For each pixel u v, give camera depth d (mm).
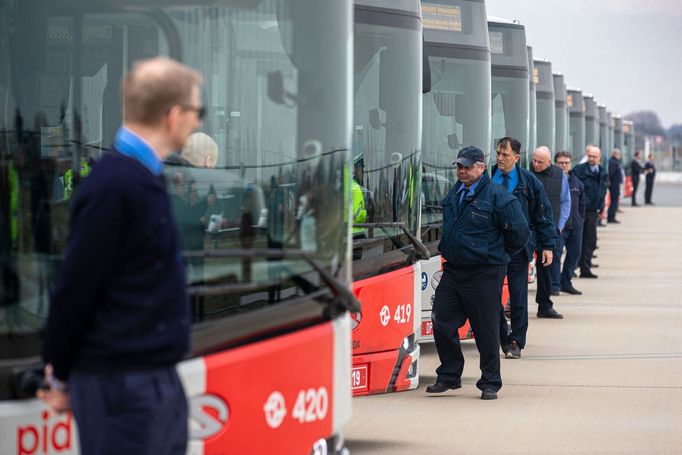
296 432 10281
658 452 16188
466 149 19000
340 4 11375
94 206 7414
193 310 9555
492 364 19781
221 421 9500
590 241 43250
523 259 23703
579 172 43031
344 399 11086
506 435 17156
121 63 10055
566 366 23656
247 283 10000
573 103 70562
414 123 18844
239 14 10719
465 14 24781
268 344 9977
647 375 22656
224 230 10289
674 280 42500
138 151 7605
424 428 17578
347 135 11398
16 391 8484
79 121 9594
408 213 18578
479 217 19109
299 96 10992
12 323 8594
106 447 7590
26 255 8805
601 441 16828
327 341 10727
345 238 11359
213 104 10570
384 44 18453
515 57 31062
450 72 24344
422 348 26406
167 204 7668
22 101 9062
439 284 19828
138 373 7582
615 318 31594
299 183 10906
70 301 7414
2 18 8930
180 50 10461
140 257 7535
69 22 9578
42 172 9094
